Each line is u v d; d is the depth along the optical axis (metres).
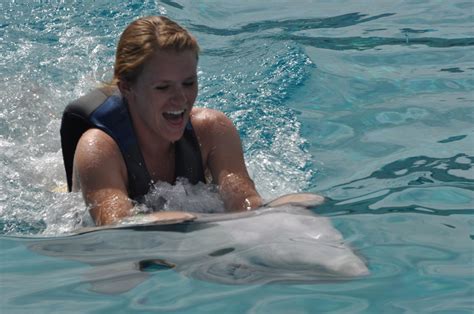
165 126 5.95
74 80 9.29
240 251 5.31
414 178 6.82
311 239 5.43
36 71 9.47
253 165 7.33
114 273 5.17
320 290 4.83
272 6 12.27
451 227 5.80
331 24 11.34
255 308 4.64
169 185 6.30
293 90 9.06
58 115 8.48
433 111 8.40
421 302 4.69
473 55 9.96
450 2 12.12
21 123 8.27
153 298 4.81
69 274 5.22
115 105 6.20
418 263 5.21
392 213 6.07
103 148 6.09
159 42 5.82
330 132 8.05
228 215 5.91
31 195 6.87
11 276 5.27
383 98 8.82
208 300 4.75
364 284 4.91
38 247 5.74
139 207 6.08
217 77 9.34
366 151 7.56
